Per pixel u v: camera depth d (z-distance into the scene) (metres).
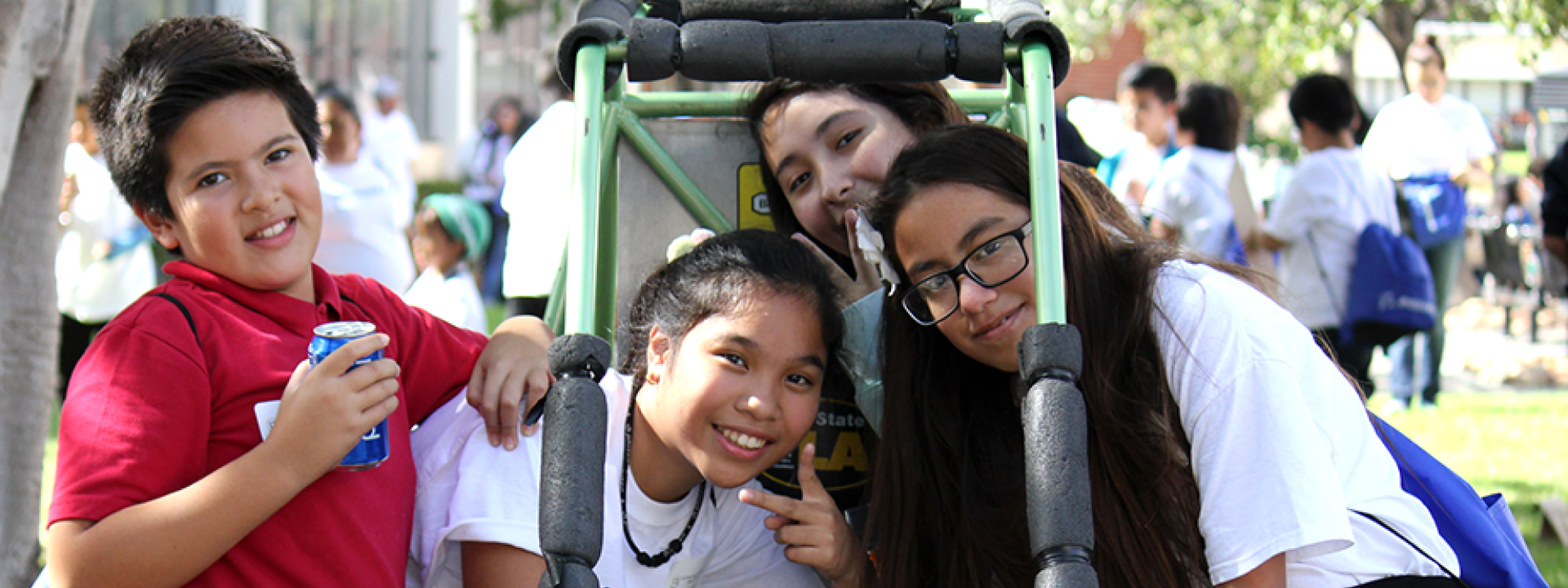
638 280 2.56
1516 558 2.02
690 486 2.06
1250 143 14.41
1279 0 9.20
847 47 1.91
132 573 1.61
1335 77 5.62
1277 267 6.41
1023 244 1.84
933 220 1.86
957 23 2.05
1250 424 1.75
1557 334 9.60
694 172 2.61
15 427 3.10
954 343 1.97
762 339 1.87
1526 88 20.83
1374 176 5.62
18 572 3.12
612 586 1.97
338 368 1.66
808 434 2.38
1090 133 6.74
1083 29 12.45
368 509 1.78
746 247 1.94
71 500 1.62
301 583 1.71
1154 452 1.87
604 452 1.56
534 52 17.47
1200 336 1.82
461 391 2.06
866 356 2.25
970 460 2.08
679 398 1.90
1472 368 8.26
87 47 12.04
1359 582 1.89
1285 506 1.71
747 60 1.90
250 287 1.82
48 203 3.11
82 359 1.73
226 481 1.62
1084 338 1.90
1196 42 13.10
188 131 1.76
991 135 1.91
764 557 2.17
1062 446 1.56
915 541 2.07
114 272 5.78
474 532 1.85
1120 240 2.01
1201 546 1.90
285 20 14.70
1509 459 5.21
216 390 1.73
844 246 2.57
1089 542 1.54
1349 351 5.64
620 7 2.03
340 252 5.47
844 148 2.45
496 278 9.70
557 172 3.07
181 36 1.81
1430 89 6.53
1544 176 5.32
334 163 5.50
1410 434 5.76
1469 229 9.55
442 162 15.52
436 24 15.52
